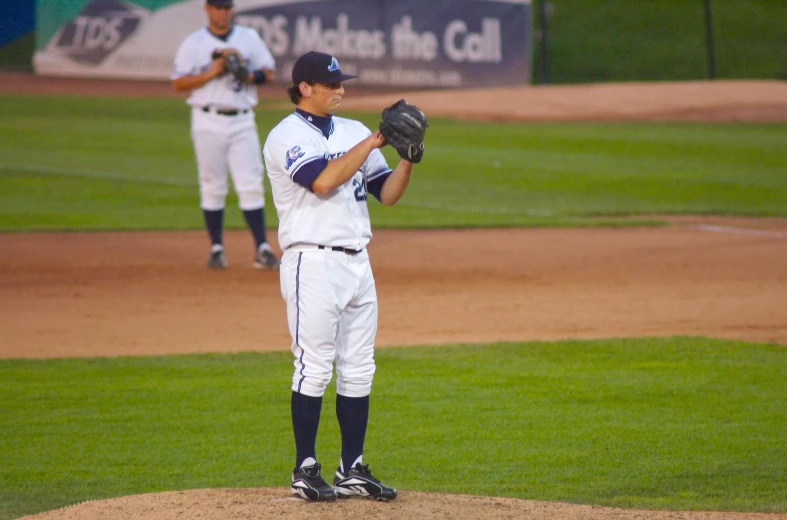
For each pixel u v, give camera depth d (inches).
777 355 1154.7
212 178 1628.9
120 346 1201.4
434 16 4458.7
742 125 3823.8
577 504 674.8
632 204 2397.9
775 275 1609.3
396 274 1630.2
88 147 3046.3
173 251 1808.6
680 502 734.5
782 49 6205.7
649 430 908.6
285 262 653.3
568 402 991.6
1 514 708.0
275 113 3767.2
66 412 957.2
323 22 4296.3
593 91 4483.3
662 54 6077.8
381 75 4392.2
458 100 4234.7
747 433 900.0
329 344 647.1
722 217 2239.2
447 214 2233.0
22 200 2301.9
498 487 770.2
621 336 1246.9
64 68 4330.7
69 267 1657.2
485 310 1385.3
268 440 885.2
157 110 3806.6
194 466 819.4
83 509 625.9
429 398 1005.2
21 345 1200.2
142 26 4286.4
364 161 625.0
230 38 1616.6
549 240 1946.4
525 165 2918.3
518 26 4638.3
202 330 1277.1
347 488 654.5
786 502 735.1
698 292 1489.9
